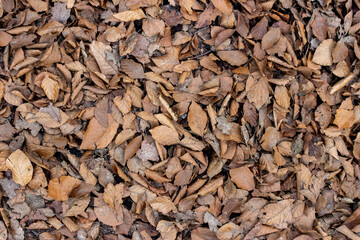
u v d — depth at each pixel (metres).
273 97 1.07
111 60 1.03
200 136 1.06
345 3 1.10
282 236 1.07
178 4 1.05
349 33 1.10
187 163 1.06
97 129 1.03
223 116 1.06
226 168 1.07
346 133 1.10
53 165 1.03
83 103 1.04
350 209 1.11
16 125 1.01
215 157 1.06
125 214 1.05
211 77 1.06
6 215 1.02
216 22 1.07
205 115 1.05
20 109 1.01
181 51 1.06
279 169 1.08
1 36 1.00
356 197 1.11
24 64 1.01
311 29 1.09
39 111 1.01
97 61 1.02
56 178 1.02
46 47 1.02
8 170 1.01
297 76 1.09
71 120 1.03
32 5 1.02
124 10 1.04
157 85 1.05
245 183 1.06
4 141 1.01
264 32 1.07
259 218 1.07
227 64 1.07
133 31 1.04
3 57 1.00
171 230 1.05
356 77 1.10
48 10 1.02
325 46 1.08
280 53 1.07
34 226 1.02
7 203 1.02
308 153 1.09
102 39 1.03
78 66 1.03
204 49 1.07
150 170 1.05
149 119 1.05
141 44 1.04
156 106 1.05
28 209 1.02
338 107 1.10
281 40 1.07
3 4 1.00
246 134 1.06
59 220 1.03
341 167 1.11
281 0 1.08
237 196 1.07
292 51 1.08
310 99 1.09
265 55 1.07
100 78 1.03
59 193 1.01
